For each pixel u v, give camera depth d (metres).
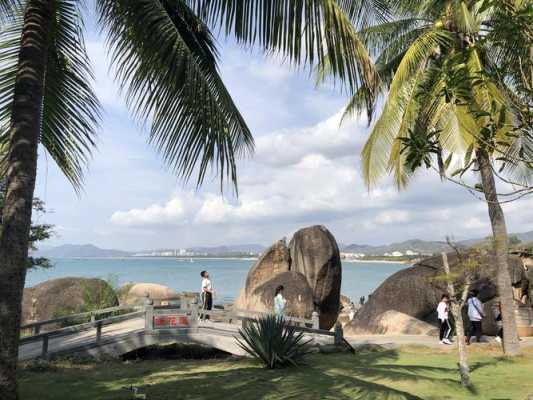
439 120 11.90
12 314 6.21
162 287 30.58
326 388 9.06
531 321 20.34
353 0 6.53
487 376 11.30
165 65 7.00
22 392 9.09
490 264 19.95
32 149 6.55
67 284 23.47
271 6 5.98
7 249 6.27
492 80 4.22
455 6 12.11
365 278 120.94
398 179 16.42
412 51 13.48
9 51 7.87
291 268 25.69
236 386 9.41
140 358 15.37
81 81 8.22
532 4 4.16
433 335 19.88
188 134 7.14
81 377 10.91
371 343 16.83
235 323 18.73
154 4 7.12
